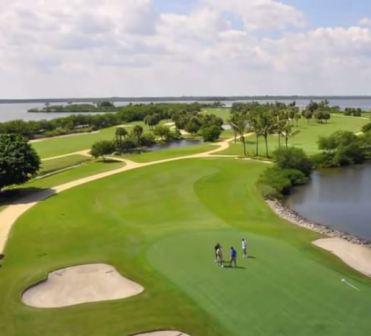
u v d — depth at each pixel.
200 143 174.25
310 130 187.00
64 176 101.62
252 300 36.44
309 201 81.62
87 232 58.44
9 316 34.94
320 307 35.09
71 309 35.84
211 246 50.44
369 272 43.34
